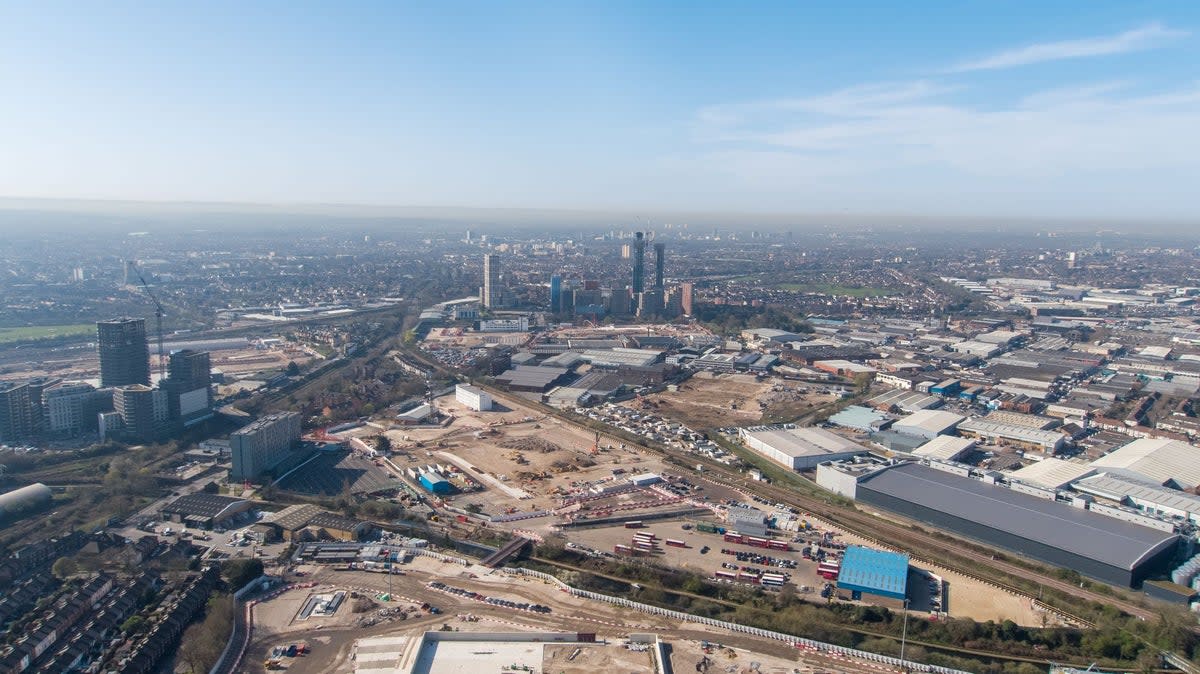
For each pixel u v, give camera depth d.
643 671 151.88
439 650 158.38
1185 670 158.75
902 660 158.88
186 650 157.88
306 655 157.25
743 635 168.25
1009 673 155.62
